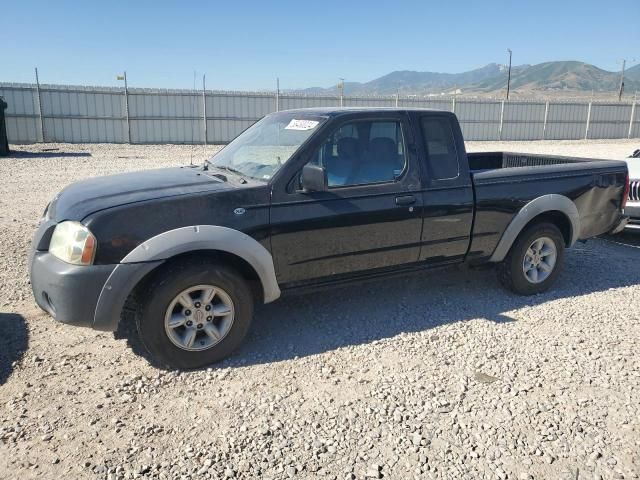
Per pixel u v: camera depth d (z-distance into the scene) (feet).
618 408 11.03
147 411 10.82
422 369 12.61
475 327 15.02
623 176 18.94
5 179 45.06
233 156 15.42
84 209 11.84
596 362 13.00
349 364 12.84
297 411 10.85
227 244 12.25
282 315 15.72
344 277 14.38
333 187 13.73
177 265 12.07
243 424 10.39
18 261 20.26
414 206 14.73
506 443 9.89
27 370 12.30
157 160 64.75
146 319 11.91
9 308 15.76
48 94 82.94
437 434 10.13
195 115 92.79
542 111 117.29
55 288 11.44
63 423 10.34
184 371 12.44
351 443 9.85
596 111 122.01
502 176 16.24
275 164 13.57
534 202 16.69
